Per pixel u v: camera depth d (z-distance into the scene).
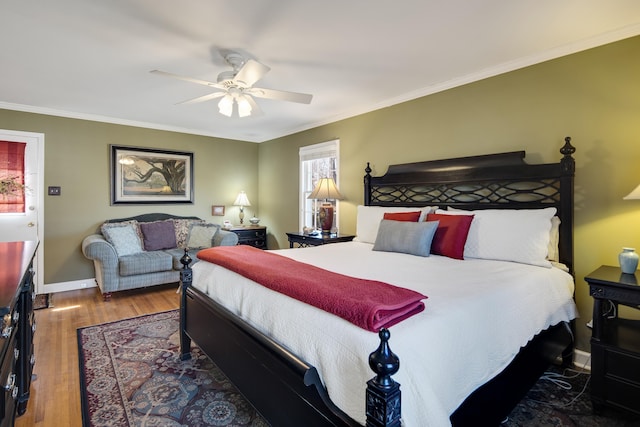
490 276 1.89
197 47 2.38
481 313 1.40
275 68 2.74
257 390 1.52
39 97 3.53
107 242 3.87
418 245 2.54
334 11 1.93
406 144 3.46
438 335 1.17
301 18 2.01
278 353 1.31
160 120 4.56
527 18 2.00
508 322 1.56
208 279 2.16
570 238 2.30
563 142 2.41
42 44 2.33
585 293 2.32
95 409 1.84
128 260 3.82
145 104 3.79
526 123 2.59
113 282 3.77
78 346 2.63
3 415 1.07
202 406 1.88
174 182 5.03
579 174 2.35
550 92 2.47
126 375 2.20
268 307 1.54
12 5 1.87
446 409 1.09
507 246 2.31
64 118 4.14
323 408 1.14
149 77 2.94
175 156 5.02
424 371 1.04
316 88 3.23
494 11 1.93
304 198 4.92
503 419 1.51
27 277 1.69
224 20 2.03
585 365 2.33
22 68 2.75
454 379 1.17
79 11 1.93
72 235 4.22
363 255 2.58
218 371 2.26
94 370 2.26
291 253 2.67
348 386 1.09
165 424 1.72
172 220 4.80
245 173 5.80
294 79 2.99
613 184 2.21
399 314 1.21
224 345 1.82
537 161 2.54
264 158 5.81
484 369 1.34
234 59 2.49
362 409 1.04
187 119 4.50
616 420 1.77
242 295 1.76
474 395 1.31
